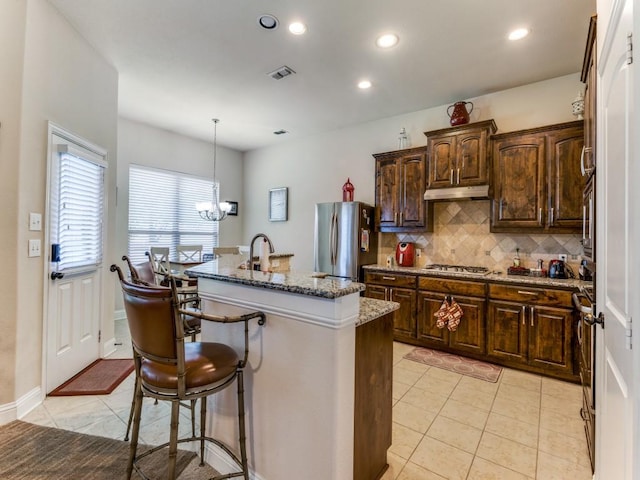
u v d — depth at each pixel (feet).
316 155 17.44
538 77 10.83
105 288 10.48
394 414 7.55
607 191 4.05
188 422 7.00
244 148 20.49
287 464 4.77
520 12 7.70
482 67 10.23
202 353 4.83
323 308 4.28
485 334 10.57
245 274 5.61
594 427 5.25
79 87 8.94
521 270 10.94
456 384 9.09
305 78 11.11
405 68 10.34
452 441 6.56
